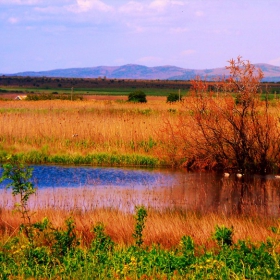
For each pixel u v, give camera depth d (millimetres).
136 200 25578
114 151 39094
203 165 35969
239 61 35312
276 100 38094
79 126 43156
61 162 36656
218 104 35531
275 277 12594
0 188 27266
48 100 98188
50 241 15336
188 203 25266
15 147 38750
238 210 23953
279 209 24312
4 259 14070
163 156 37281
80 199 25250
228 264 13609
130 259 13844
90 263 13555
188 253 14078
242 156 35344
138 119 46906
